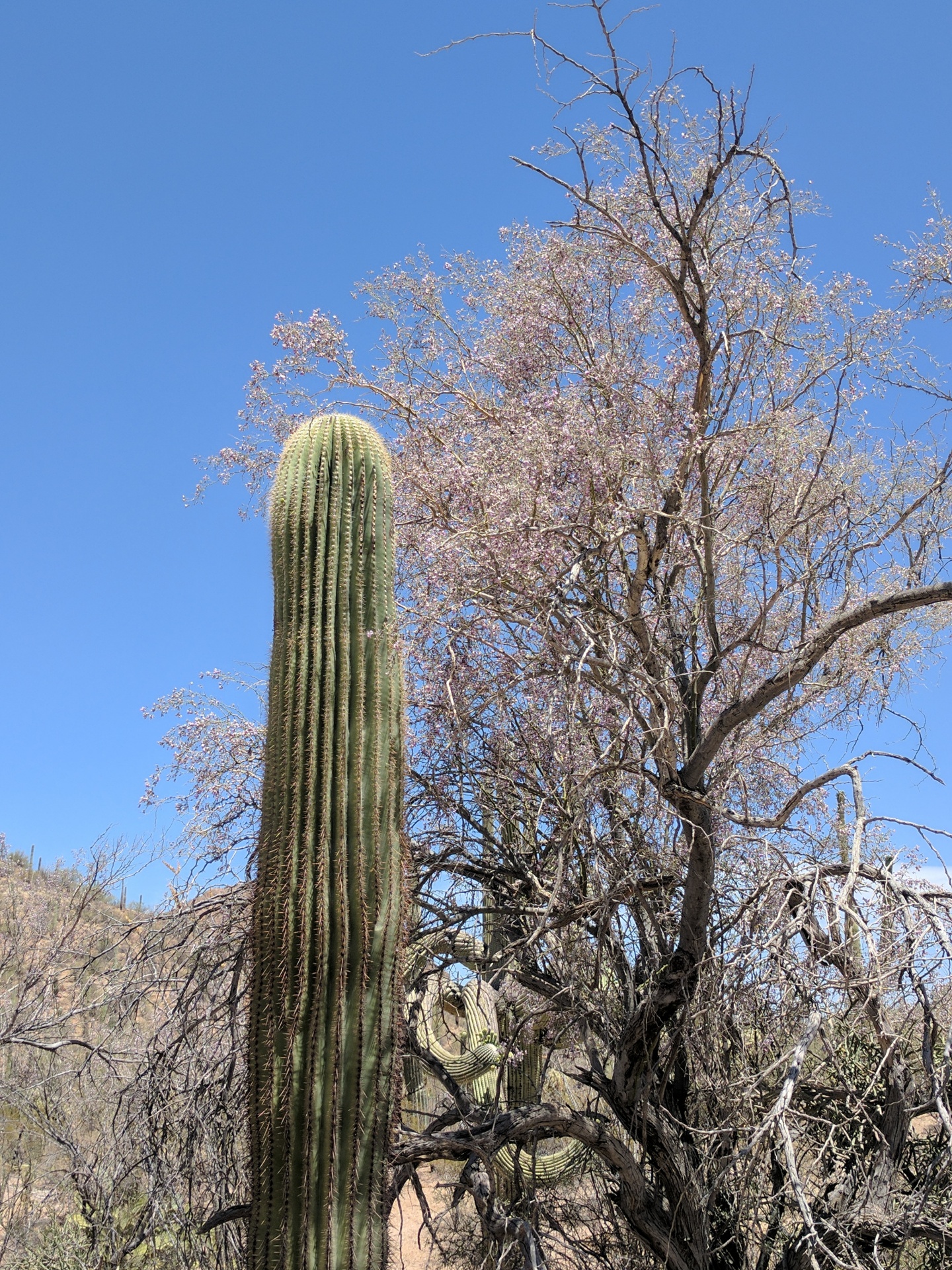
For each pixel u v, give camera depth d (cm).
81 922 954
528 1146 633
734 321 568
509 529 457
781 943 439
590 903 532
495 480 489
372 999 402
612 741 513
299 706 422
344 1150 387
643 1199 549
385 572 449
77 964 947
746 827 529
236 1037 548
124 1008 624
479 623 491
